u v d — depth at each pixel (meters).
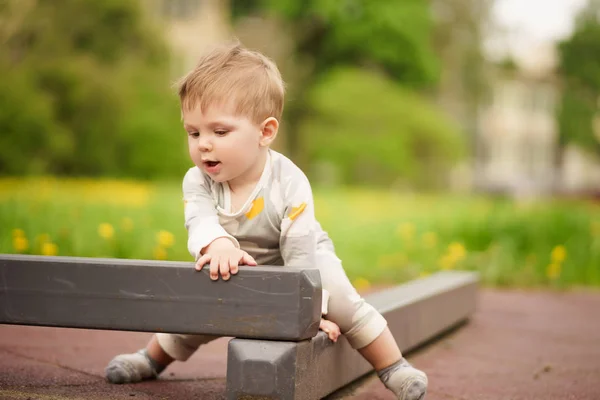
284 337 2.84
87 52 35.72
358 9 44.75
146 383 3.73
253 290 2.87
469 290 6.06
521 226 11.18
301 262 3.30
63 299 3.02
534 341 5.57
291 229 3.30
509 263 9.41
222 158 3.14
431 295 4.96
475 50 47.31
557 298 8.15
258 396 2.83
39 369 3.99
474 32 47.09
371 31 44.53
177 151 34.62
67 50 34.06
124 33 36.28
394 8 44.44
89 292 3.00
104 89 32.88
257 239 3.37
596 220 12.79
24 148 30.17
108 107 33.09
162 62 37.16
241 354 2.84
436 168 44.84
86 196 15.45
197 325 2.91
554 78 69.19
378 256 9.79
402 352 4.41
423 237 10.83
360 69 46.97
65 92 32.53
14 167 29.97
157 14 47.88
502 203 19.84
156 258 8.01
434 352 5.00
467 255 9.80
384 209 17.47
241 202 3.31
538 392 3.98
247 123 3.15
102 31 35.69
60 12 34.34
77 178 32.66
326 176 45.28
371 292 7.77
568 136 68.38
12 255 3.10
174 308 2.93
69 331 5.25
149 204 13.62
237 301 2.88
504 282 9.00
